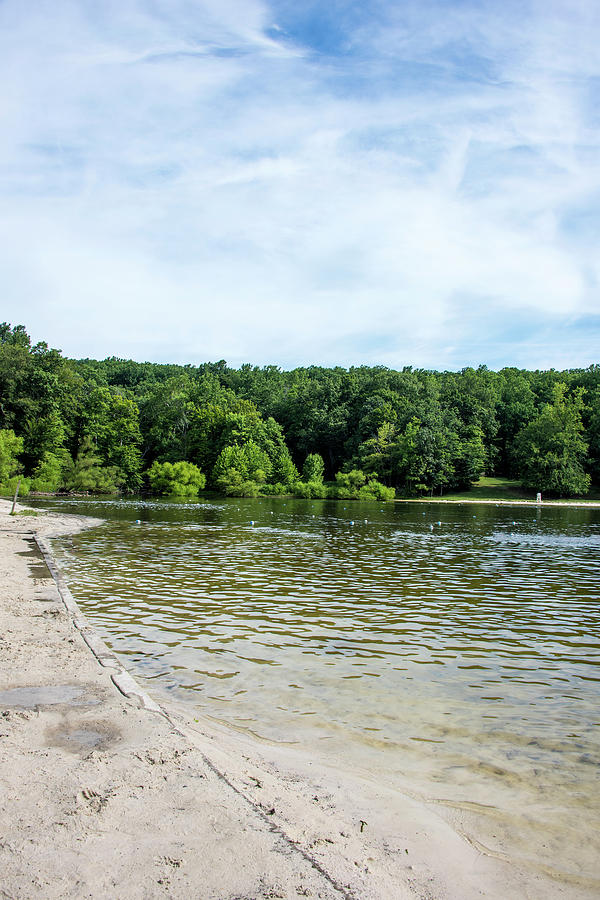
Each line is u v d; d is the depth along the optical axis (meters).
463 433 95.19
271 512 50.53
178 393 99.06
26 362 81.50
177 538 30.03
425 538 32.62
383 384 103.00
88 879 4.12
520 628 13.46
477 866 4.91
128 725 7.12
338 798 5.92
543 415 87.88
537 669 10.61
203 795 5.47
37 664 9.42
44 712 7.45
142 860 4.38
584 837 5.45
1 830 4.72
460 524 42.56
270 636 12.41
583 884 4.75
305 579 19.08
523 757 7.13
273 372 151.62
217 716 8.13
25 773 5.77
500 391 117.81
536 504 75.44
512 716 8.45
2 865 4.26
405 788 6.27
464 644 12.12
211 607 14.96
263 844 4.73
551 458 82.12
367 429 93.06
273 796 5.78
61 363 86.00
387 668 10.50
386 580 19.19
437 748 7.32
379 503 71.75
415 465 83.56
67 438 84.06
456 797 6.12
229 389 126.50
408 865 4.80
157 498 71.38
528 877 4.80
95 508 51.75
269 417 103.69
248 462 85.06
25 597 14.90
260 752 6.99
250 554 24.61
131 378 143.50
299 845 4.83
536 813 5.86
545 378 127.50
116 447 84.81
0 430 69.38
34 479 73.56
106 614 14.04
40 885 4.04
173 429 97.44
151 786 5.60
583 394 103.25
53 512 46.25
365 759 6.94
